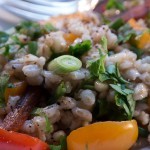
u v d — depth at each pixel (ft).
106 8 0.84
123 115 0.46
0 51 0.53
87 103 0.46
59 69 0.47
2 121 0.45
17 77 0.49
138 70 0.50
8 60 0.53
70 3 0.98
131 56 0.51
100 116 0.48
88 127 0.43
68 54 0.51
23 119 0.45
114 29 0.63
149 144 0.46
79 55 0.51
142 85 0.47
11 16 0.92
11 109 0.46
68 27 0.60
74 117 0.46
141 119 0.47
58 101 0.46
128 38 0.56
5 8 0.92
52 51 0.52
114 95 0.46
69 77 0.47
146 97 0.48
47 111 0.44
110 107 0.48
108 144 0.42
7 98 0.47
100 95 0.47
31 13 0.93
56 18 0.71
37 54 0.52
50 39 0.51
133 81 0.49
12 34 0.62
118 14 0.78
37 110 0.45
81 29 0.55
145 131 0.47
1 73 0.50
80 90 0.47
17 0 0.93
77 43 0.51
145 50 0.55
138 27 0.67
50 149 0.43
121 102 0.46
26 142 0.41
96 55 0.50
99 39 0.54
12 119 0.44
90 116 0.46
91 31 0.57
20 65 0.49
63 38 0.54
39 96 0.48
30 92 0.48
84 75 0.48
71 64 0.47
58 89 0.46
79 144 0.42
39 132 0.44
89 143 0.42
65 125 0.47
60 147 0.43
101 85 0.47
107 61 0.50
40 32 0.59
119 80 0.48
